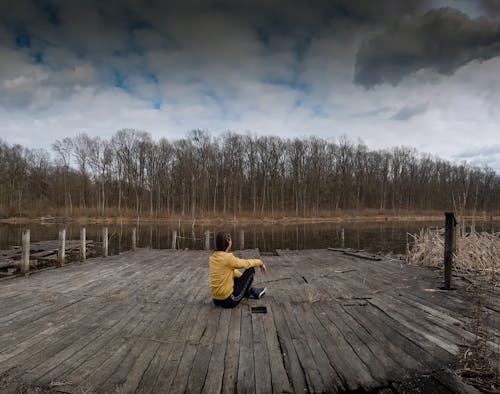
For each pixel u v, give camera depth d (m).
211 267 4.21
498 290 5.18
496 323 3.64
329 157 53.22
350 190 53.00
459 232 7.62
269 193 49.00
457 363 2.71
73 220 39.25
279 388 2.37
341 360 2.80
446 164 58.44
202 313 4.07
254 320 3.81
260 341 3.19
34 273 6.90
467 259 6.99
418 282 5.84
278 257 9.34
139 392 2.30
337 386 2.41
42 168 48.66
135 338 3.28
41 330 3.52
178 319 3.85
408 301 4.59
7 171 42.78
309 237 20.36
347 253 9.84
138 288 5.48
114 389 2.34
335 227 30.28
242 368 2.65
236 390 2.35
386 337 3.29
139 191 47.72
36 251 12.18
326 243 16.92
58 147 45.59
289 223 37.09
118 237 20.78
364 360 2.79
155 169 47.66
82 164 46.47
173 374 2.55
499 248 6.99
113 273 6.87
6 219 39.50
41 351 2.98
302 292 5.14
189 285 5.70
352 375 2.55
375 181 55.97
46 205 43.88
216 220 38.72
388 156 56.75
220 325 3.64
